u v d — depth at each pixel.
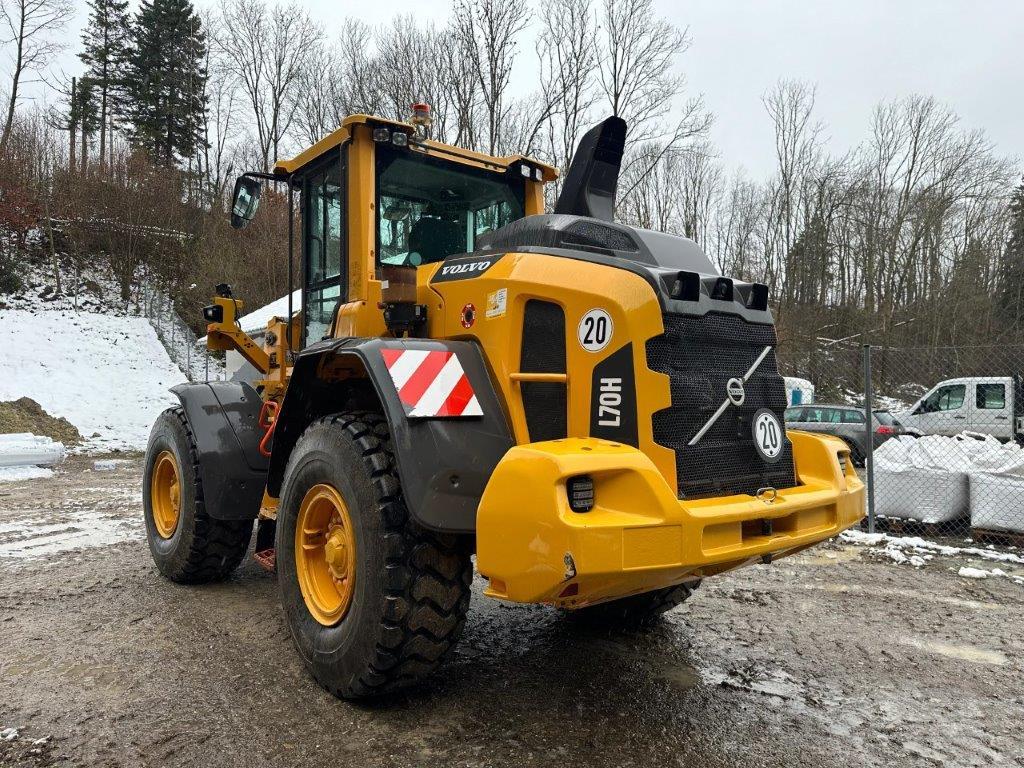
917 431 13.37
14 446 10.80
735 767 2.35
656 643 3.54
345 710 2.67
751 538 2.46
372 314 3.36
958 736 2.64
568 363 2.62
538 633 3.66
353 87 26.72
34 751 2.35
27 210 23.91
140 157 27.02
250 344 4.55
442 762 2.31
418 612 2.50
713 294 2.68
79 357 18.88
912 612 4.20
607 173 3.71
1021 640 3.74
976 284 27.66
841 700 2.94
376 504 2.54
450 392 2.62
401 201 3.71
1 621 3.68
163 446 4.47
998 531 6.06
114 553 5.26
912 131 31.67
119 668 3.06
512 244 3.14
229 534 4.14
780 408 2.84
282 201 23.16
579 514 2.13
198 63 37.88
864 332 27.80
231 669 3.05
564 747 2.44
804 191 31.19
